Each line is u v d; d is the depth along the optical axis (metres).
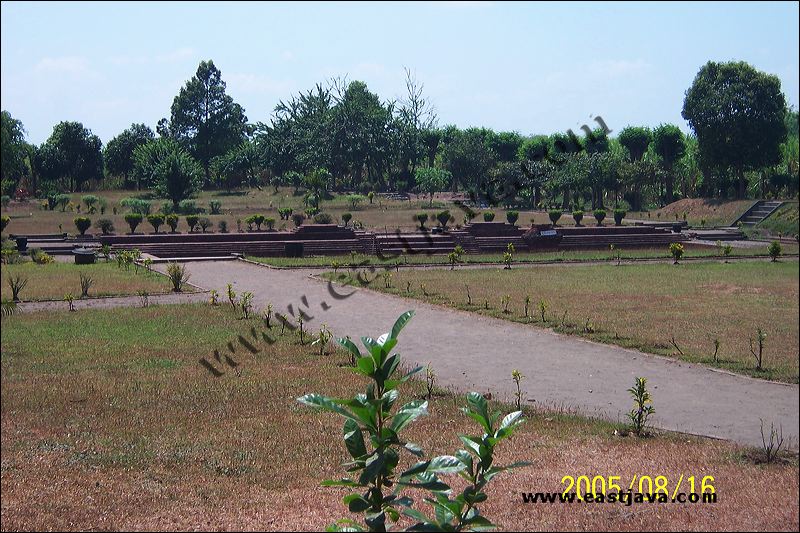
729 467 9.18
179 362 15.12
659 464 9.23
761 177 66.25
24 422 10.85
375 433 2.53
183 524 7.07
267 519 7.21
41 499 7.72
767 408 12.30
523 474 8.67
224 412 11.56
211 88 65.19
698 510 7.50
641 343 17.33
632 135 63.56
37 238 43.16
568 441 10.30
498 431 2.59
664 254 39.47
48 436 10.17
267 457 9.39
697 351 16.55
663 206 66.56
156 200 56.69
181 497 7.90
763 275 30.77
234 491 8.13
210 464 9.09
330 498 7.88
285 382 13.46
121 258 32.31
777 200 59.53
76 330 18.48
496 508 7.50
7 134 53.47
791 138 69.06
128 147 69.56
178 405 11.93
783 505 7.59
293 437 10.26
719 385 13.85
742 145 60.00
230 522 7.14
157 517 7.28
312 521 7.14
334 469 8.95
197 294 24.69
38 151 69.12
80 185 70.50
